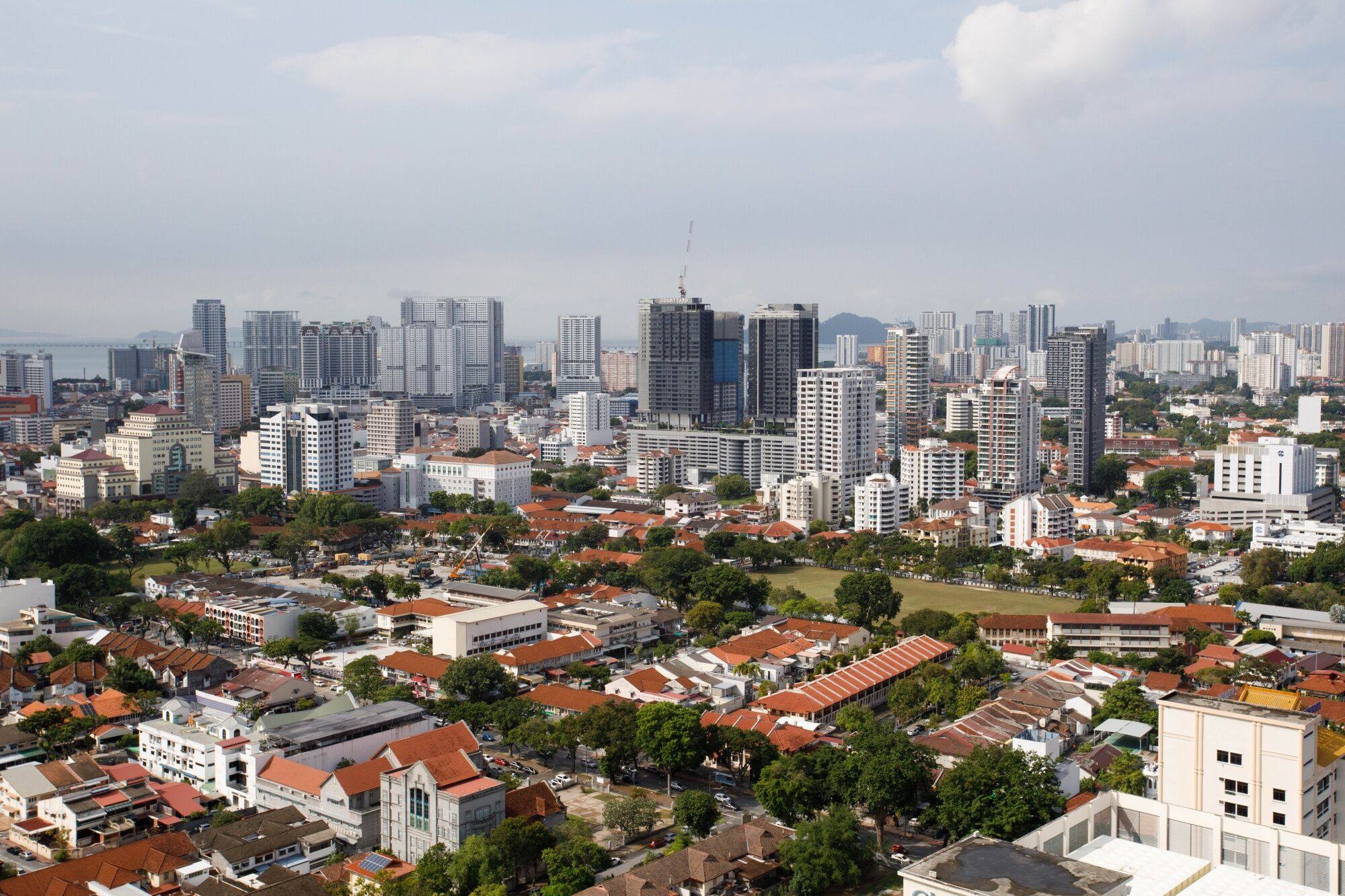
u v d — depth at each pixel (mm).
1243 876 176625
